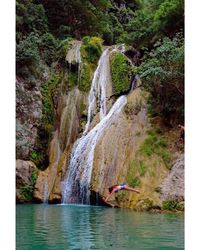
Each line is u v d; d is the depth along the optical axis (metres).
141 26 21.59
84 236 7.90
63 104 19.45
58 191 15.84
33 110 19.08
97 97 18.92
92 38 21.12
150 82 15.16
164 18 18.39
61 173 16.33
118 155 14.50
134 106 15.93
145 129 15.04
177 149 13.80
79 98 19.30
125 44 21.16
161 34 18.95
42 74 20.61
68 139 18.38
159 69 14.22
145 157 13.80
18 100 18.69
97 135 16.05
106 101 18.31
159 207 11.99
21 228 8.91
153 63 14.88
